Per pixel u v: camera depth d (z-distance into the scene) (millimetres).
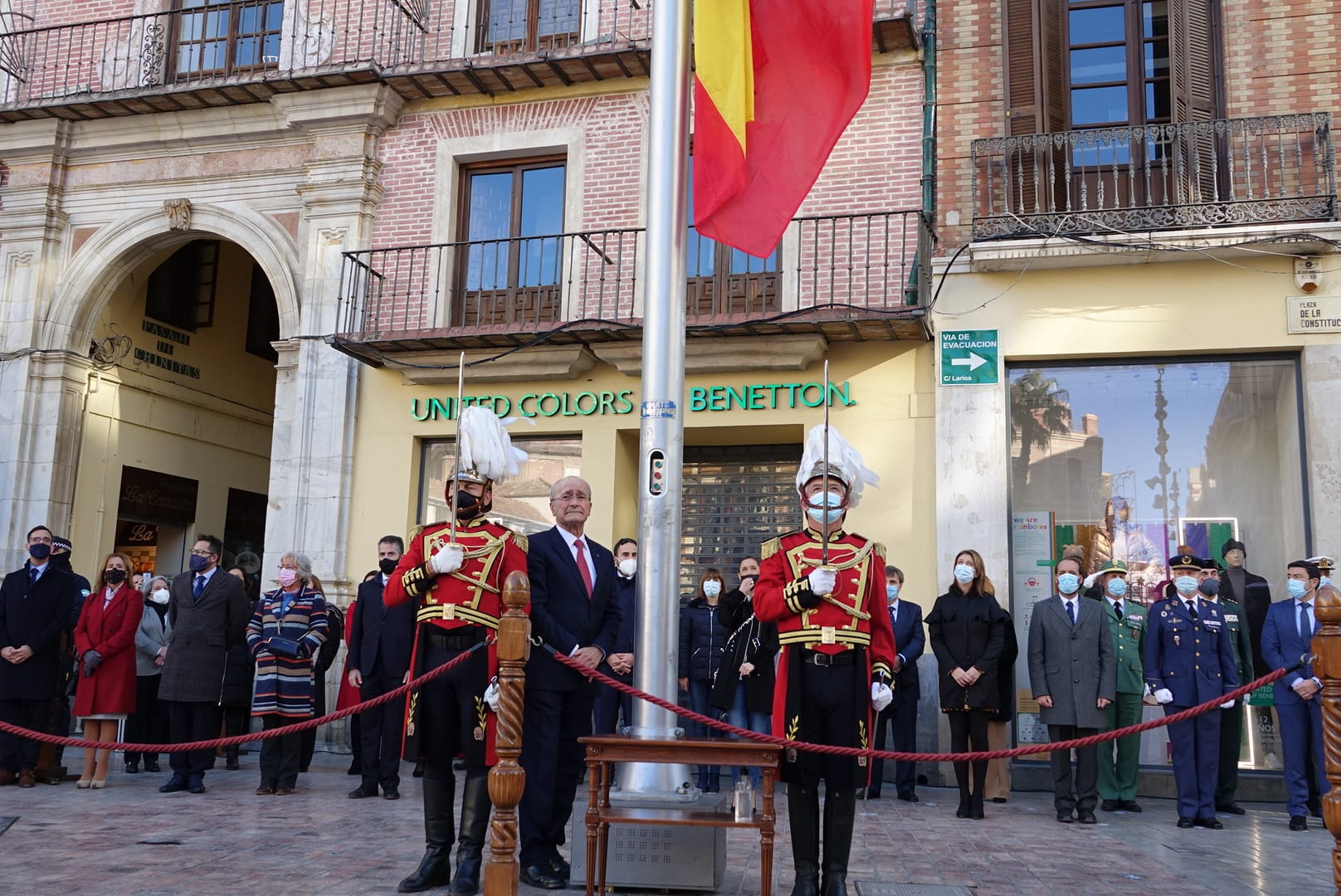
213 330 18406
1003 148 12297
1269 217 11367
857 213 12594
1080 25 12789
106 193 15578
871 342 12594
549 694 5984
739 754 5168
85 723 10000
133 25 15703
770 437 13477
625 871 5773
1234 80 12102
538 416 13547
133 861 6492
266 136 14984
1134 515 11828
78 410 15609
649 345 6543
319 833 7574
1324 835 8633
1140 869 6891
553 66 13594
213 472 18359
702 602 10930
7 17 16047
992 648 9148
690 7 6934
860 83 7816
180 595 9875
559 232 14156
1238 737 9984
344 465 13961
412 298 14086
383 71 14102
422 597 5934
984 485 11914
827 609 5402
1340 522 11117
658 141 6719
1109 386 12070
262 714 9508
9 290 15578
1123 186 12203
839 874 5320
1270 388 11688
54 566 10211
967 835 8172
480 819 5672
